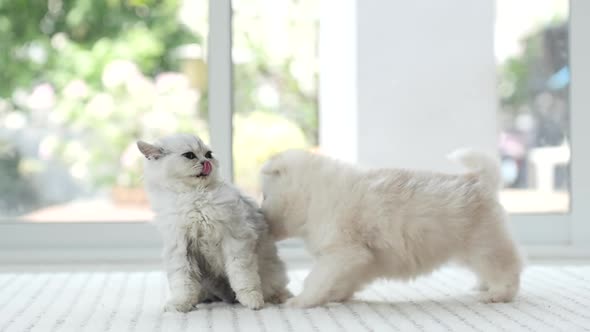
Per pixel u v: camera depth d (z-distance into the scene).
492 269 1.49
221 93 1.90
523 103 2.09
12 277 1.73
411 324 1.38
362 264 1.48
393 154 1.96
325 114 2.28
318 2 2.28
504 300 1.50
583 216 1.91
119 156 2.08
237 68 2.13
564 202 1.96
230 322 1.40
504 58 2.08
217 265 1.49
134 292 1.60
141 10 2.07
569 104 1.92
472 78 1.96
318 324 1.38
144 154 1.50
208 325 1.38
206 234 1.47
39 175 2.06
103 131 2.09
